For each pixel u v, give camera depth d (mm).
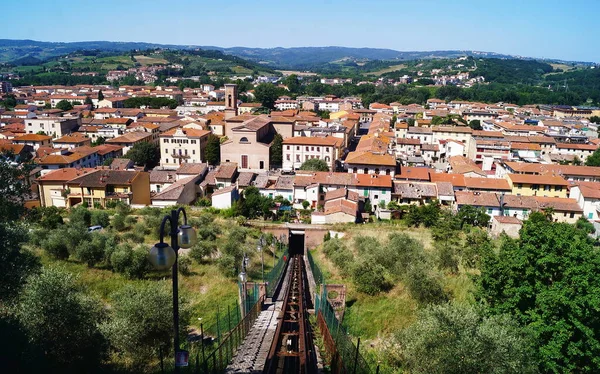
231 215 77375
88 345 24703
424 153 139750
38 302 24203
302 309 35312
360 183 87500
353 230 69188
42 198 82562
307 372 22969
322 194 88750
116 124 158750
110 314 31047
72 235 49844
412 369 25047
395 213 81562
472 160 123500
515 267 29547
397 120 189125
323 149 116625
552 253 28594
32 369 20250
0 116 171250
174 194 83250
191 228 14133
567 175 99250
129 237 57750
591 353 25422
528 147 129750
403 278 41938
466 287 40312
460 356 21781
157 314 28953
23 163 34156
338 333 28031
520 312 28703
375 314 37938
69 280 26828
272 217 79562
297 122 162250
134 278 46625
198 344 30844
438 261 45000
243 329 28906
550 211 78062
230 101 161000
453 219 68438
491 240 53188
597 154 123188
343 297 37781
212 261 52219
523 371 21891
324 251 60750
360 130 187375
